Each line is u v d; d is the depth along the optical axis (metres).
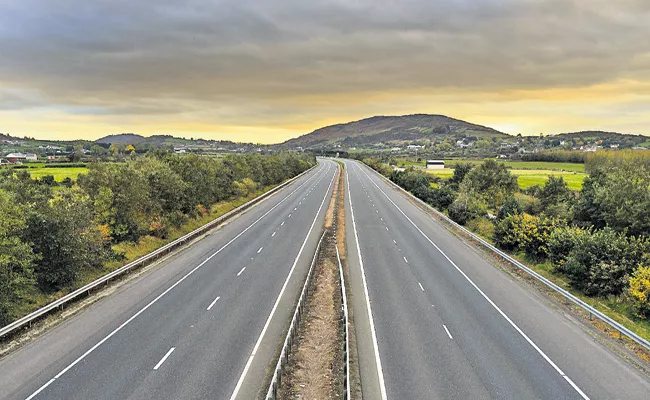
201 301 24.91
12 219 24.02
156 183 42.72
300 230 46.25
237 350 18.91
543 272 32.00
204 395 15.37
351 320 22.62
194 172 52.59
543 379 16.83
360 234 44.72
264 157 99.19
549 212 46.78
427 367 17.72
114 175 37.03
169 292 26.41
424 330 21.41
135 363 17.59
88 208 31.22
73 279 26.94
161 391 15.53
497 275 30.95
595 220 39.62
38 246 25.61
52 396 15.16
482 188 68.31
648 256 27.16
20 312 22.67
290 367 17.73
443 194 67.31
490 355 18.81
